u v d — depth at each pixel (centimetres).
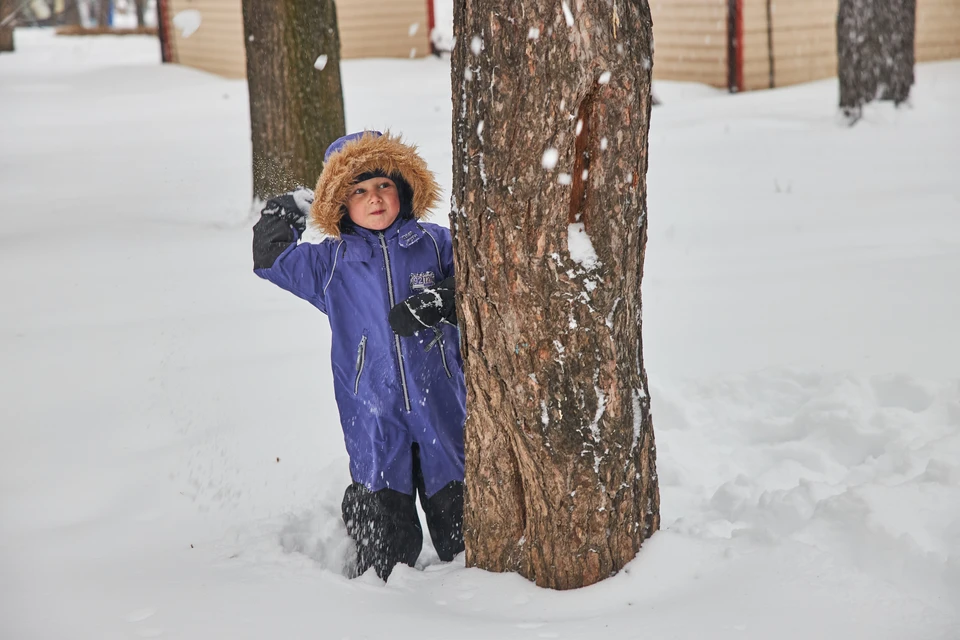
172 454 390
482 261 235
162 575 274
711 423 409
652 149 1207
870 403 404
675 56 1916
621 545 252
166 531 316
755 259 674
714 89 1855
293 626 236
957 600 229
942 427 367
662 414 417
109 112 1820
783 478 345
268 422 423
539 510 249
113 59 2888
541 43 218
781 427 394
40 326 590
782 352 482
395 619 239
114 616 247
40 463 386
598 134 226
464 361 252
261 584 264
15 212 971
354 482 298
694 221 808
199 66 2380
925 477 297
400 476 295
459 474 299
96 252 781
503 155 225
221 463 379
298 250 292
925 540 250
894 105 1302
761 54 1823
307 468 373
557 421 240
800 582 234
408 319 278
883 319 520
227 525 321
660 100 1727
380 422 292
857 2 1282
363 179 287
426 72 2109
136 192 1048
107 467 378
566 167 224
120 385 480
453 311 283
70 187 1098
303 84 798
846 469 356
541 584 253
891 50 1289
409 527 295
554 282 231
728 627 220
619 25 221
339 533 316
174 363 509
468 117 230
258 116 807
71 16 4262
